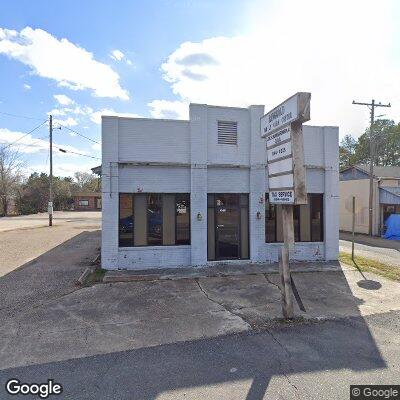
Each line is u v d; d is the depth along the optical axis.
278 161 6.26
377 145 42.00
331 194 11.67
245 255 11.13
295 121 5.62
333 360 4.52
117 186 10.09
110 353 4.78
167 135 10.51
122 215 10.28
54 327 5.76
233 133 11.04
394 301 7.24
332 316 6.27
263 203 11.05
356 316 6.29
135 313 6.46
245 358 4.59
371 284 8.66
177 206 10.66
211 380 4.02
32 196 52.28
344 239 18.81
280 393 3.72
